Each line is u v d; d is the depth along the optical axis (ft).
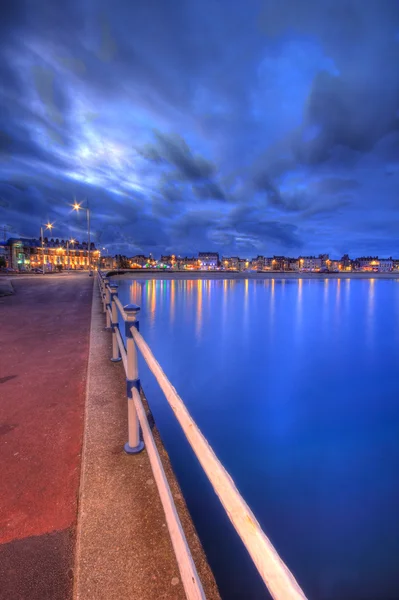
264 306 129.18
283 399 37.96
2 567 5.47
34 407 11.75
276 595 2.03
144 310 103.45
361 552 17.71
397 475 24.53
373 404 37.70
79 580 5.03
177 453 23.72
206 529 17.25
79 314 33.30
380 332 80.59
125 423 9.99
